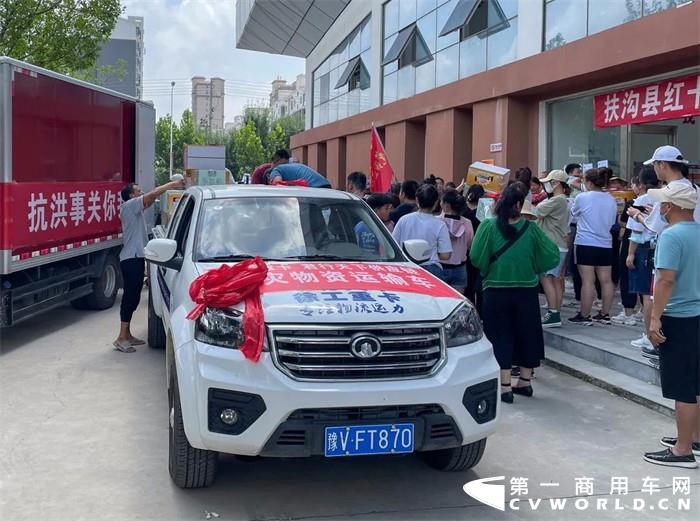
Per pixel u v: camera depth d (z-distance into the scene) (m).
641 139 11.76
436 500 4.41
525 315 6.33
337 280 4.51
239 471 4.79
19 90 7.61
